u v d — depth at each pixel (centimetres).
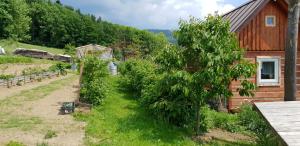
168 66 1298
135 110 1644
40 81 3209
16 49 7525
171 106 1323
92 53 2289
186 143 1180
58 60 7144
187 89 1205
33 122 1451
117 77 3200
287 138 561
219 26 1241
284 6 1831
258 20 1847
